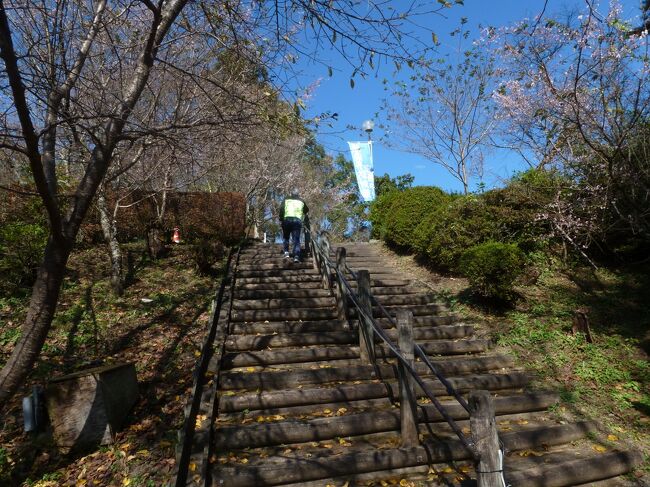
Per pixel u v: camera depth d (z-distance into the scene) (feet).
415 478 14.07
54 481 14.25
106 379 15.93
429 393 13.44
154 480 14.06
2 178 28.76
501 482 11.10
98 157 14.10
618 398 17.84
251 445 15.08
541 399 17.83
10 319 23.66
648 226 23.82
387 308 26.02
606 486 14.08
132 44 20.29
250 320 24.56
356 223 94.84
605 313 24.16
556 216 27.53
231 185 55.42
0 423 16.78
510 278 24.14
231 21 18.37
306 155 72.18
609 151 23.18
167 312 26.71
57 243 13.35
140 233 39.34
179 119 18.53
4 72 12.37
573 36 22.80
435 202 38.11
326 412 17.06
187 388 19.01
